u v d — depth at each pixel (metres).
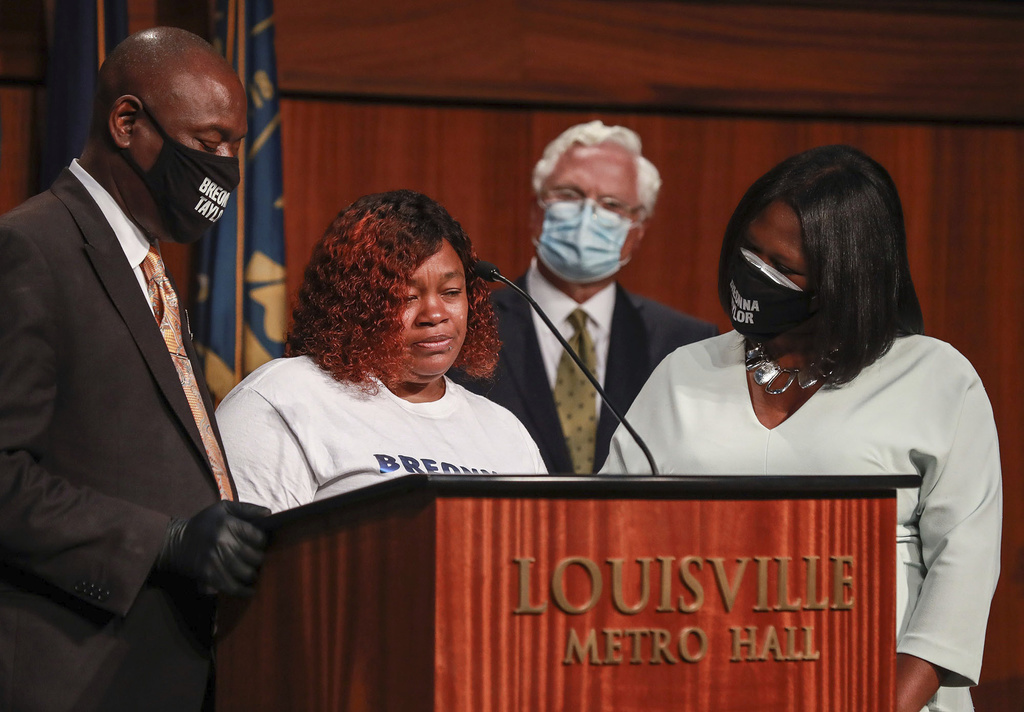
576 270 7.86
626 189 8.05
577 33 8.55
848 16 8.77
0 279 3.48
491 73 8.48
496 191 8.50
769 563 2.94
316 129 8.35
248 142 7.59
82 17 7.15
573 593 2.79
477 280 4.86
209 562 3.26
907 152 8.89
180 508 3.62
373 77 8.35
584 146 8.09
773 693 2.93
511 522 2.76
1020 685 8.55
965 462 4.16
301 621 3.17
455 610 2.70
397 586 2.83
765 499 2.95
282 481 4.18
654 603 2.84
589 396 7.73
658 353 7.88
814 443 4.20
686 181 8.65
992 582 4.07
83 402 3.55
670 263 8.58
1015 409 8.86
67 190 3.82
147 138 3.80
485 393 7.14
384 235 4.43
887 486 3.00
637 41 8.60
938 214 8.90
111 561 3.33
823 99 8.77
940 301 8.88
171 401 3.67
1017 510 8.76
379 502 2.91
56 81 7.20
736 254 4.32
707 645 2.87
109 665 3.44
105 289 3.67
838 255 4.10
